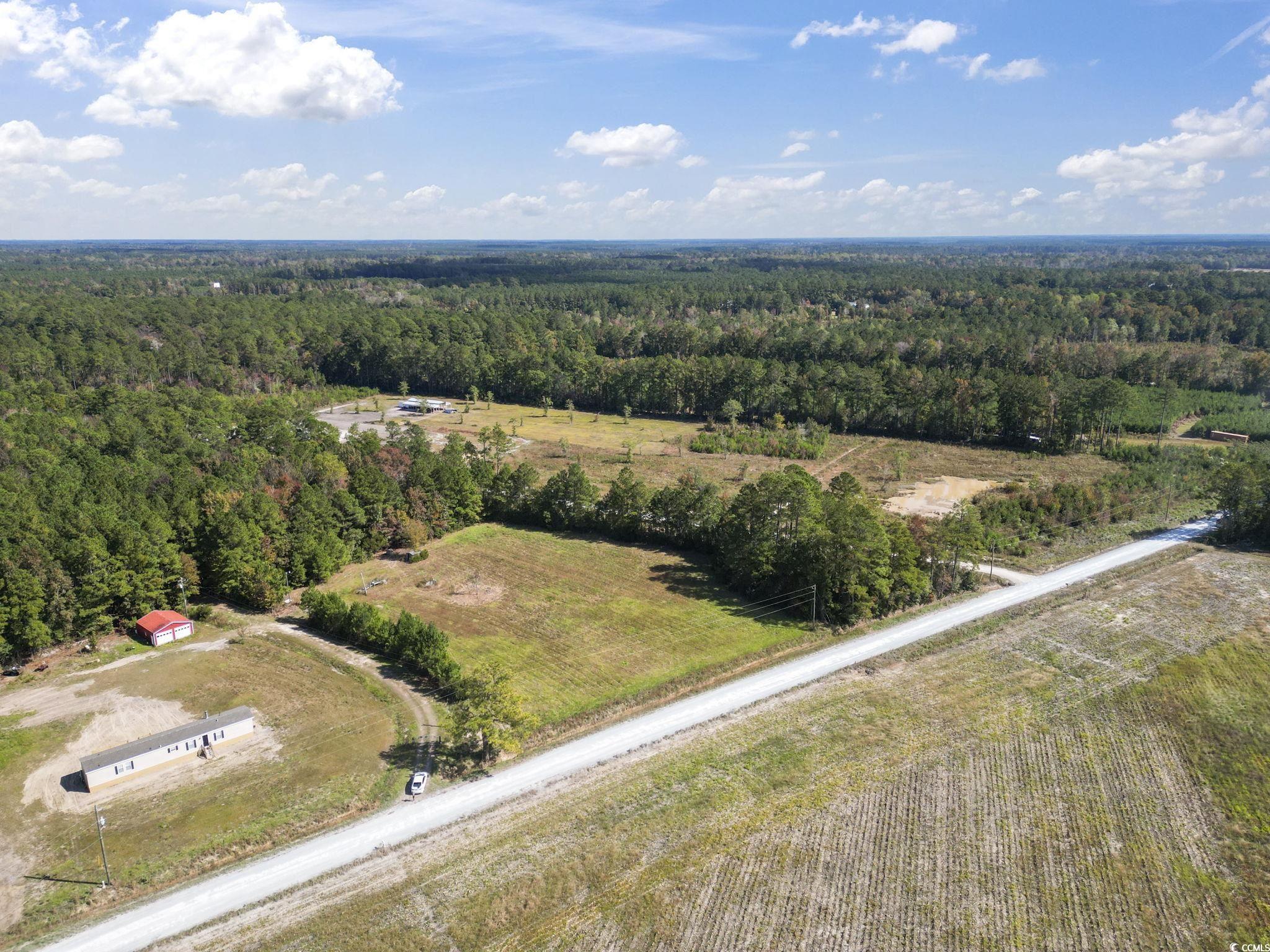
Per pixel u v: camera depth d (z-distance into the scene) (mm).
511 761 64750
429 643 77750
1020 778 61469
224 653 82875
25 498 102062
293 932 48812
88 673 79125
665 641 83750
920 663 78125
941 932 48062
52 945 48281
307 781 62625
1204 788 60062
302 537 98062
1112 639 81875
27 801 60781
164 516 95875
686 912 49625
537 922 49094
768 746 65750
